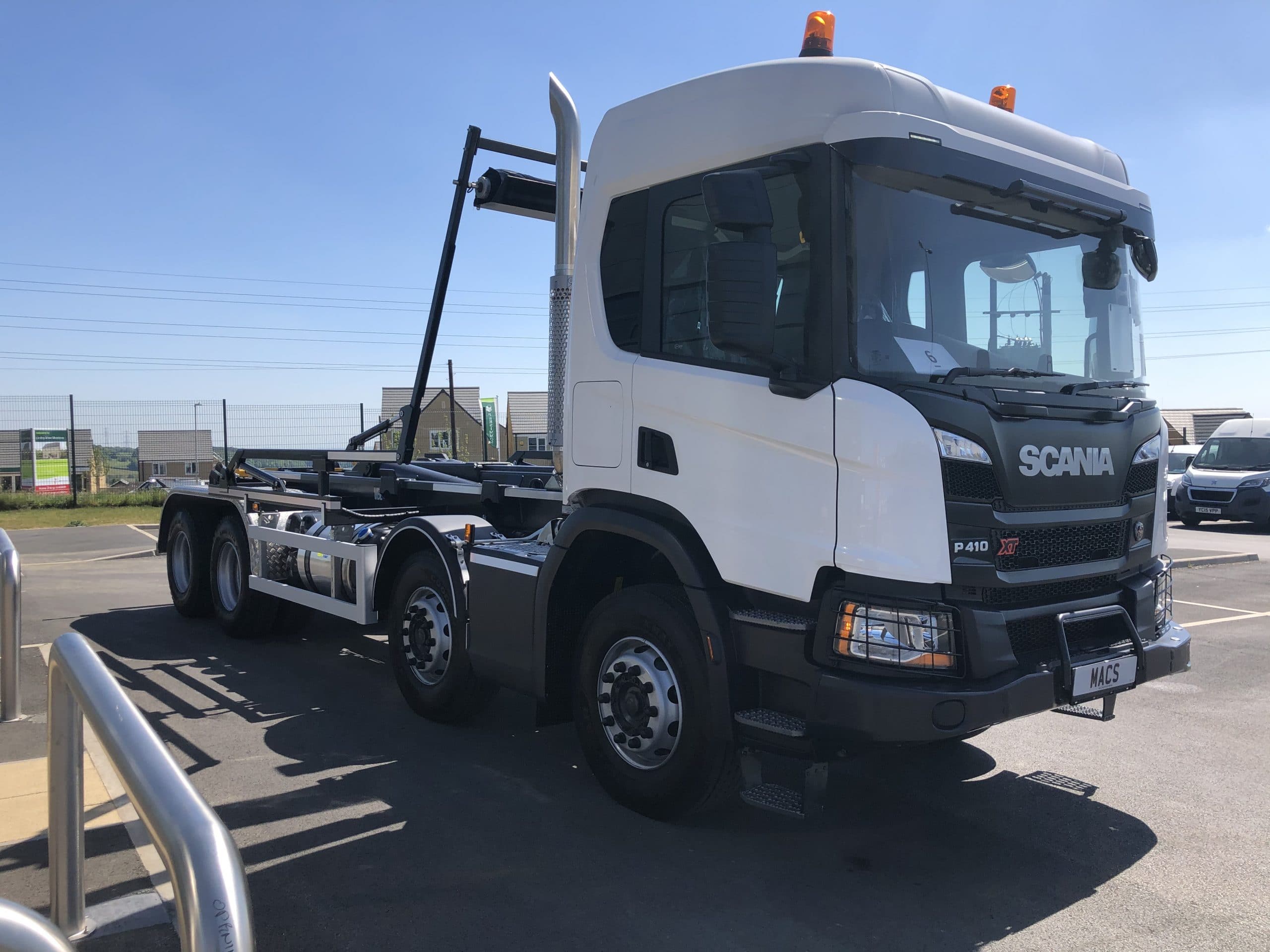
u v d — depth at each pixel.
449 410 21.20
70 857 2.88
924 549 3.31
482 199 6.11
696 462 3.91
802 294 3.60
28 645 7.80
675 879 3.61
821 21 4.00
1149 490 4.10
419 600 5.68
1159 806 4.46
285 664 7.16
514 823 4.14
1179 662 4.03
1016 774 4.90
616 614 4.23
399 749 5.14
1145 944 3.18
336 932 3.18
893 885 3.60
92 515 23.69
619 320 4.34
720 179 3.36
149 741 1.69
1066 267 4.16
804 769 3.66
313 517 7.27
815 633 3.51
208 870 1.43
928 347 3.62
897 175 3.60
